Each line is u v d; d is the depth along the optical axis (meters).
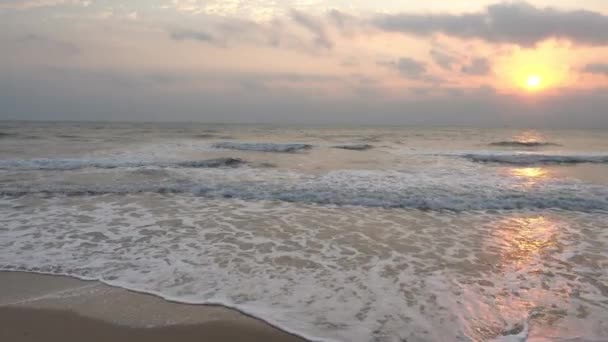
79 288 4.29
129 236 6.02
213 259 5.14
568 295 4.22
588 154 19.69
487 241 6.01
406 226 6.77
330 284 4.42
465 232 6.48
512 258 5.30
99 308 3.86
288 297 4.10
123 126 52.88
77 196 8.62
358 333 3.44
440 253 5.46
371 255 5.35
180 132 37.62
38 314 3.73
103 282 4.44
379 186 10.02
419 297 4.12
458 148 23.20
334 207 8.01
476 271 4.84
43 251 5.36
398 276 4.66
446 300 4.07
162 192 9.12
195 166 13.57
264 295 4.14
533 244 5.90
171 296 4.11
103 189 9.27
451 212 7.79
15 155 15.69
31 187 9.36
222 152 18.72
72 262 4.99
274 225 6.70
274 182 10.40
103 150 18.06
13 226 6.43
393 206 8.15
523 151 21.81
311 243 5.81
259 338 3.38
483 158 17.25
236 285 4.38
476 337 3.41
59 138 25.78
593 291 4.32
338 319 3.67
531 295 4.21
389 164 14.61
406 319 3.68
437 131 53.03
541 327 3.59
